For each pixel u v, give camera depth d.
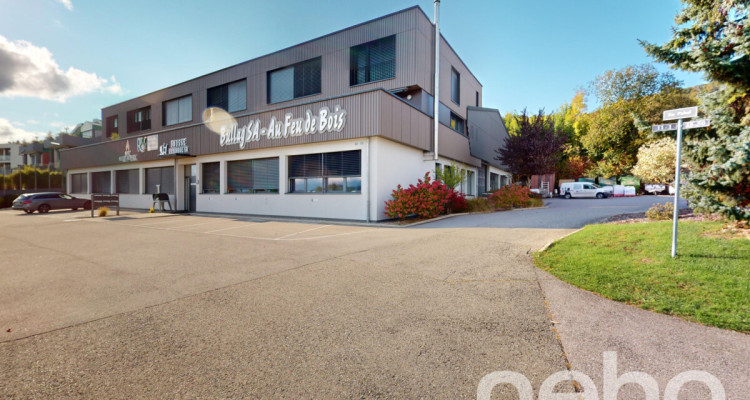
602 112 35.00
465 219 12.52
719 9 6.50
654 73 32.44
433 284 4.90
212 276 5.46
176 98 24.16
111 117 29.98
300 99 18.61
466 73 23.27
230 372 2.66
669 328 3.34
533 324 3.51
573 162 38.59
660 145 10.40
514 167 25.84
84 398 2.33
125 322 3.66
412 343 3.13
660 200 18.77
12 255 7.30
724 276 4.29
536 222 10.41
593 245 6.36
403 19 16.14
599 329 3.36
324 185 14.08
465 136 21.48
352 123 12.83
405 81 16.02
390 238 8.83
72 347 3.09
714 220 6.98
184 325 3.57
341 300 4.29
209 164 18.52
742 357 2.78
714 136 6.57
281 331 3.41
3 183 36.62
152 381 2.54
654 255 5.32
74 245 8.48
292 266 6.05
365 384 2.49
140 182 22.34
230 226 12.39
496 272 5.38
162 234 10.39
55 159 47.09
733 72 5.83
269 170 15.80
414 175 15.35
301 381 2.53
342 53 17.53
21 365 2.77
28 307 4.14
